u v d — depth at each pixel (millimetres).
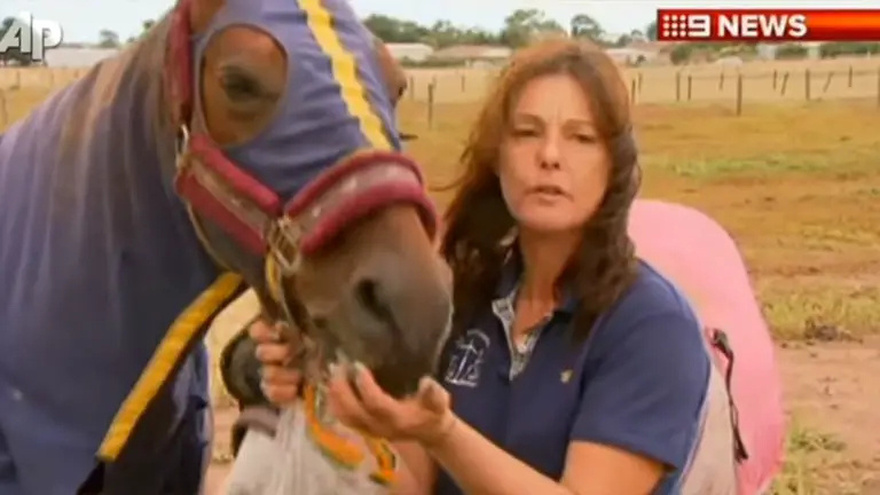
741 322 2750
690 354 1759
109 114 1777
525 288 1884
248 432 2043
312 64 1508
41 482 1849
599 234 1769
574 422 1784
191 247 1760
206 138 1579
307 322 1537
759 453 2539
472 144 1869
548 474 1818
